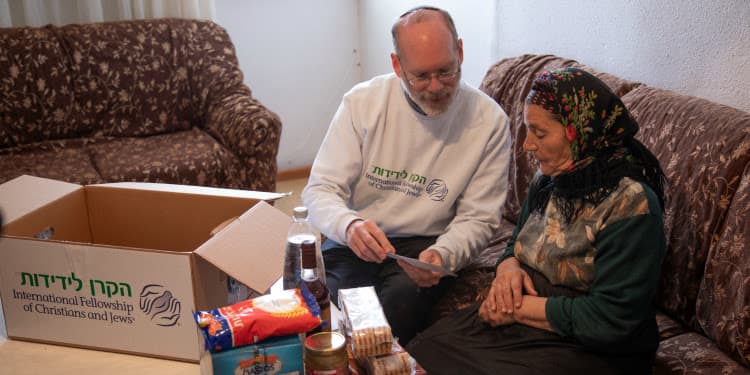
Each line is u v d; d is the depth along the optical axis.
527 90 2.20
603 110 1.34
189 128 3.27
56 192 1.40
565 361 1.35
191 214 1.43
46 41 3.00
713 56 1.90
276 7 3.79
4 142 2.92
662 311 1.67
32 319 1.21
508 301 1.45
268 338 1.00
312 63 3.98
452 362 1.42
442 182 1.81
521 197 2.14
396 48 1.69
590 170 1.37
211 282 1.17
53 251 1.15
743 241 1.42
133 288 1.14
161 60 3.18
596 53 2.31
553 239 1.45
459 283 1.80
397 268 1.77
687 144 1.64
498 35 2.78
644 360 1.40
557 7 2.42
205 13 3.55
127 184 1.50
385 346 1.06
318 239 1.28
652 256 1.31
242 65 3.80
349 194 1.86
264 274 1.15
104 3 3.42
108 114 3.10
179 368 1.15
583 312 1.35
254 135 2.88
